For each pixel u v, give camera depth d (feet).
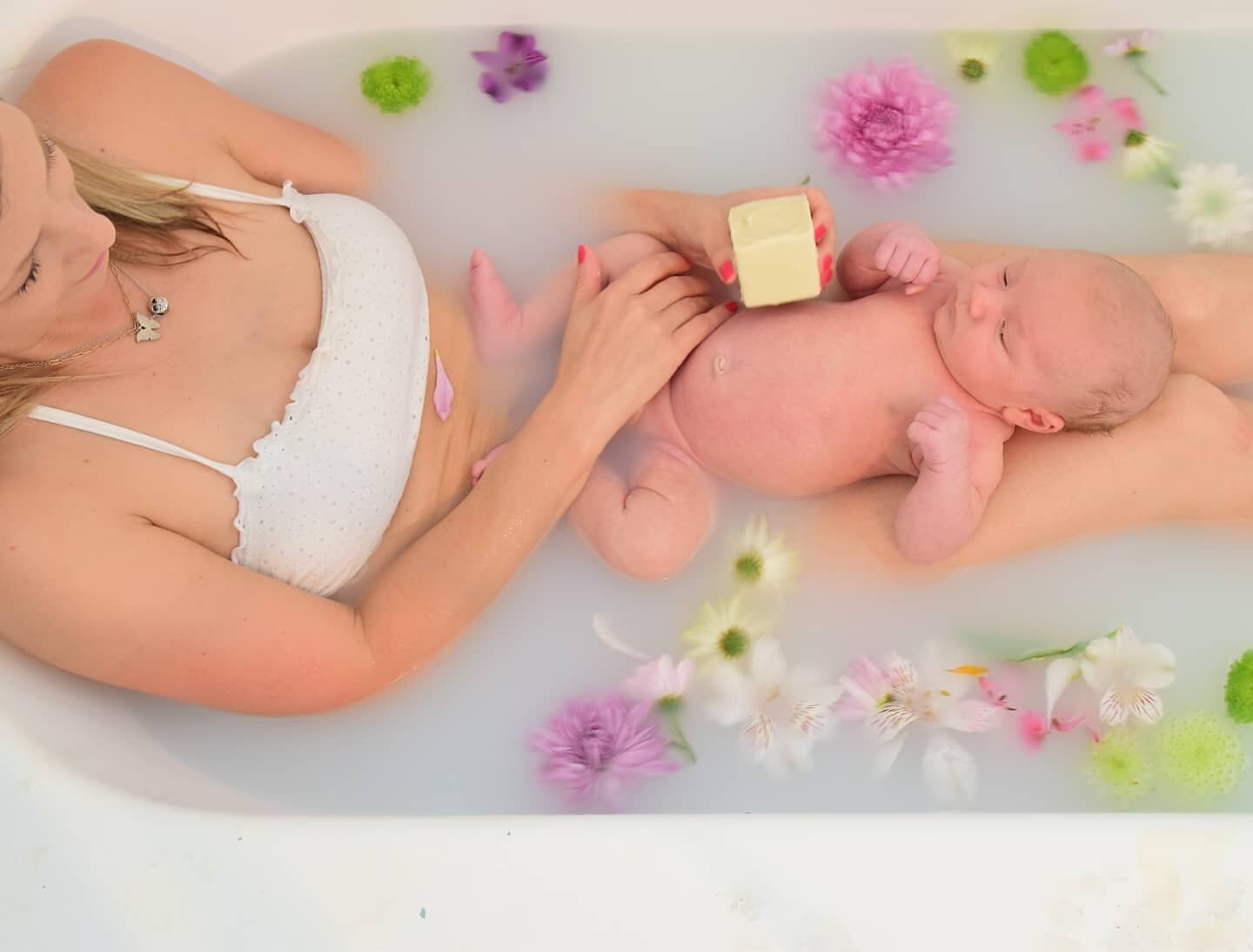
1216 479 3.76
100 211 3.19
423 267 4.37
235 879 2.72
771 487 4.01
